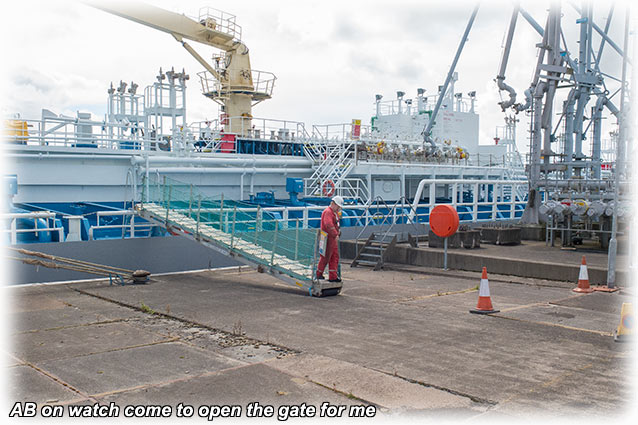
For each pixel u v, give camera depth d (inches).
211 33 1053.2
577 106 936.9
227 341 327.0
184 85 858.8
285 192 970.1
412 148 1237.1
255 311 411.5
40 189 708.7
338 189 932.6
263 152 1061.1
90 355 297.0
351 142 979.9
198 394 239.5
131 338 333.1
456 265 625.6
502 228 773.9
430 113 1443.2
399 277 589.0
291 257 531.5
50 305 432.5
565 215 730.2
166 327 362.9
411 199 1200.2
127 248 588.7
